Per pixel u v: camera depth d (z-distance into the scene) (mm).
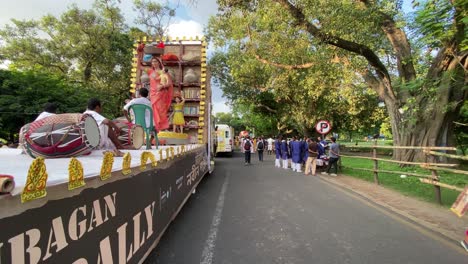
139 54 11602
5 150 5559
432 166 8906
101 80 31938
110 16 30844
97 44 30328
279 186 11672
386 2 14539
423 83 13500
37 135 4148
